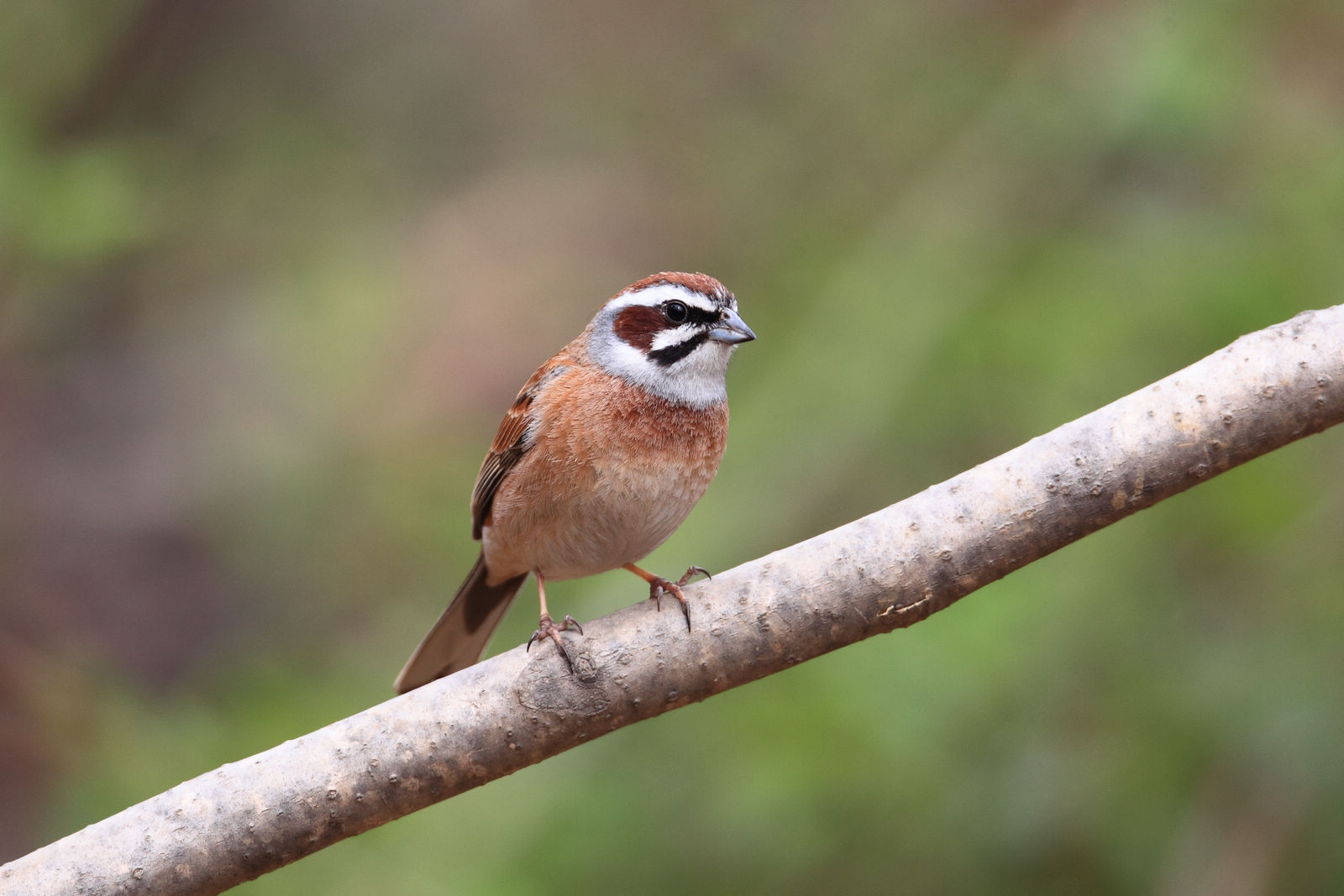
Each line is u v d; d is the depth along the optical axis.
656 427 7.86
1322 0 12.72
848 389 12.05
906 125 16.17
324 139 18.95
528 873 10.16
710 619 6.20
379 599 15.12
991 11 16.30
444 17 19.81
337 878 10.40
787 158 17.05
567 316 17.42
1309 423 6.08
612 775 10.38
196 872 5.88
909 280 12.48
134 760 11.48
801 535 11.62
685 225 17.41
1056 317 11.33
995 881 9.50
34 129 14.95
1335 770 8.93
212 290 18.19
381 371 17.19
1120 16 12.99
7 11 15.79
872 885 9.60
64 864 5.80
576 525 7.93
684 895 9.86
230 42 18.95
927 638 9.81
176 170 17.88
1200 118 11.47
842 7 17.77
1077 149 12.62
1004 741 9.56
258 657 14.36
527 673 6.15
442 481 15.93
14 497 16.47
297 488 16.22
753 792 9.42
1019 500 6.13
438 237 18.34
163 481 16.72
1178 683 9.52
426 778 6.06
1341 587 9.49
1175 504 10.12
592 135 18.89
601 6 19.53
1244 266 10.72
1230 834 9.20
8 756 12.35
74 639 15.18
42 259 14.05
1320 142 11.67
